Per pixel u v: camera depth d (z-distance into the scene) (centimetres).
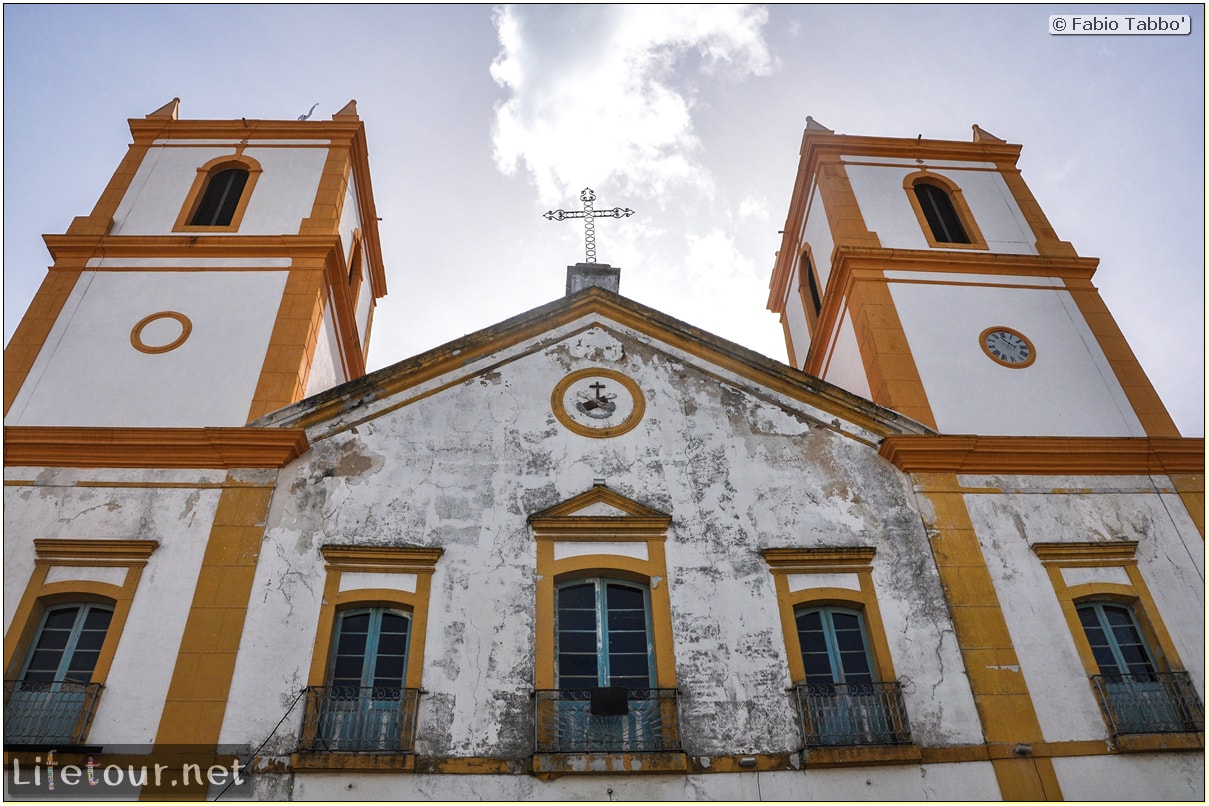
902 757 1219
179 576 1336
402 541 1391
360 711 1235
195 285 1783
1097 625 1405
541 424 1546
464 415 1546
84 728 1191
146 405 1591
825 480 1509
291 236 1855
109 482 1436
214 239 1850
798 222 2330
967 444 1544
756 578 1387
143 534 1380
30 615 1302
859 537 1445
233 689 1231
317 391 1822
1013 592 1402
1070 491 1537
